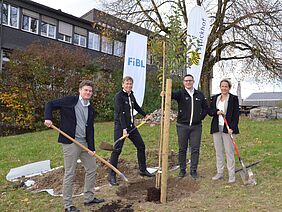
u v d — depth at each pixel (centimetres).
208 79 1836
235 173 594
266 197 484
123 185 569
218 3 1731
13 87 1491
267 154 727
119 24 1770
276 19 1630
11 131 1540
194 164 595
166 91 486
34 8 2350
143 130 1221
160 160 523
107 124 1566
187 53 551
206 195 507
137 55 917
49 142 1107
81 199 512
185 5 1694
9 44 2192
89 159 480
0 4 2127
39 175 666
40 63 1507
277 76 1762
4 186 618
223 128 564
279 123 1361
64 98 461
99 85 1719
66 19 2592
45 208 492
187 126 586
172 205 471
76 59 1619
